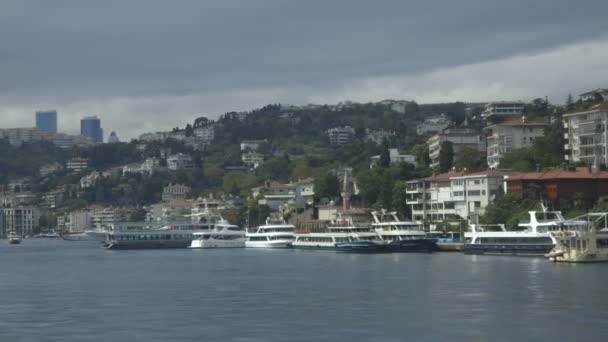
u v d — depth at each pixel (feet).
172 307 520.83
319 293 576.20
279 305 518.37
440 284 606.14
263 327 440.45
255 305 520.83
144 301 554.87
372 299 536.42
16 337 424.87
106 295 596.29
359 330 426.10
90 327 451.53
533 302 500.74
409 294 555.69
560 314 457.68
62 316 491.72
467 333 413.39
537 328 420.77
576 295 524.11
